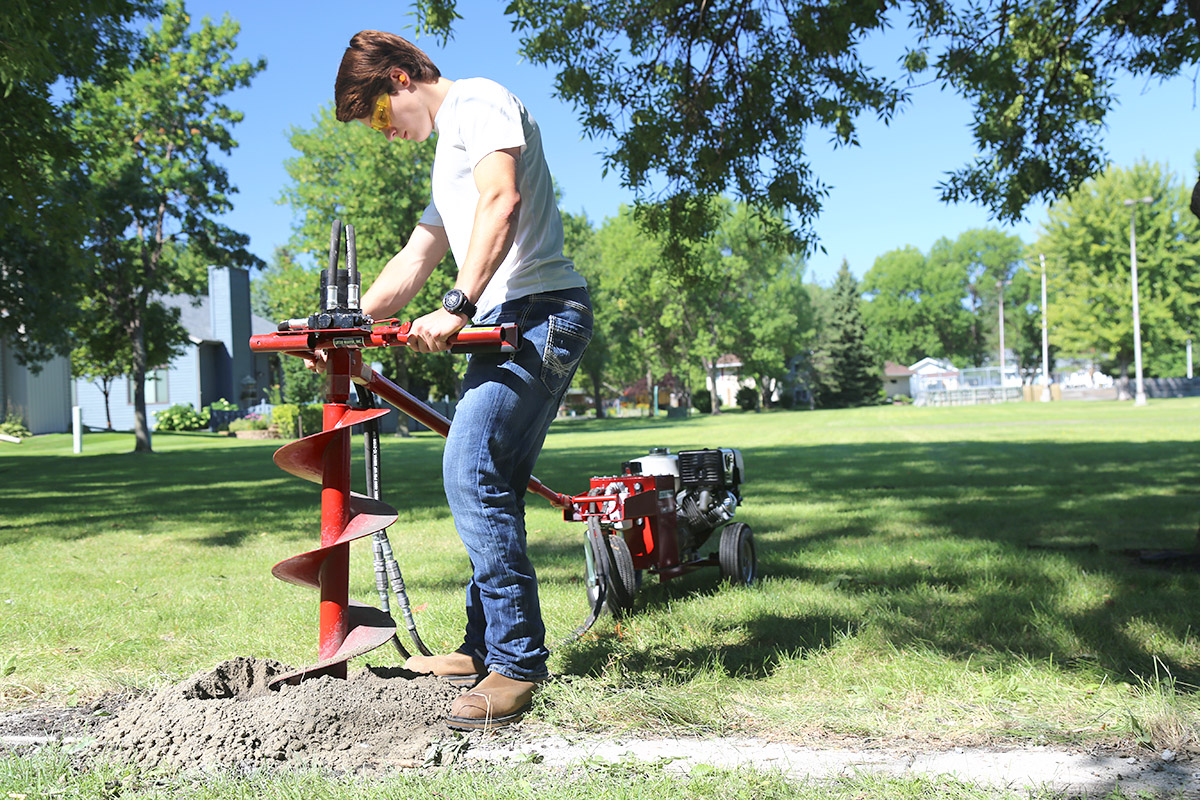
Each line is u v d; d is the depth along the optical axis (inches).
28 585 191.9
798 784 73.6
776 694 104.2
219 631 142.7
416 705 94.0
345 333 91.4
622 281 2246.6
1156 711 88.5
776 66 369.4
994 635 130.3
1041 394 2175.2
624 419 2210.9
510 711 93.6
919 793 71.3
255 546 259.4
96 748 84.7
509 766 79.8
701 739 88.4
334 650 96.3
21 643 135.6
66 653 128.2
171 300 1594.5
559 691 99.9
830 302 2965.1
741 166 396.2
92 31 394.9
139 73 906.1
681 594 181.6
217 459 791.7
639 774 77.5
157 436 1306.6
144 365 930.1
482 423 94.5
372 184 1360.7
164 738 84.2
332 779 76.7
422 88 100.2
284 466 96.3
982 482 406.6
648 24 370.6
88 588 188.2
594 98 375.9
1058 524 264.7
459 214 98.6
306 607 162.6
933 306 3693.4
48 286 722.2
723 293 2389.3
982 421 1187.9
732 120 385.1
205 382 1555.1
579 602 164.1
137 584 193.2
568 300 98.0
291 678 94.8
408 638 134.7
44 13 321.1
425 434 1590.8
